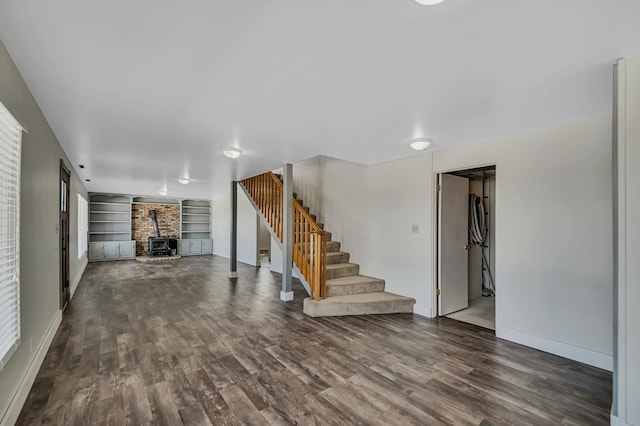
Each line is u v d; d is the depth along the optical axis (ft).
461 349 10.00
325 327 12.01
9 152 6.15
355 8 4.31
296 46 5.29
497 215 10.99
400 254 14.66
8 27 4.76
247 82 6.66
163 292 17.71
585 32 4.87
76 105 7.97
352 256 17.31
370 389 7.59
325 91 7.10
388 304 13.84
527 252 10.25
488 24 4.67
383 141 11.32
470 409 6.83
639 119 5.57
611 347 8.61
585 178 9.06
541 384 7.89
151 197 35.47
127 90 7.08
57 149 11.32
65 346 10.01
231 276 22.09
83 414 6.50
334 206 18.70
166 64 5.93
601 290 8.79
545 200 9.85
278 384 7.78
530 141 10.19
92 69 6.12
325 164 19.42
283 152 13.12
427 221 13.50
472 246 16.94
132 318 12.96
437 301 13.53
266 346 10.15
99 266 27.37
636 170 5.63
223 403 6.95
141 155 13.74
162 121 9.16
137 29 4.83
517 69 6.07
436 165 13.12
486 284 17.67
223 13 4.43
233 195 22.25
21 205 6.82
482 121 9.13
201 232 38.99
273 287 19.16
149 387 7.59
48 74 6.32
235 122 9.23
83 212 25.09
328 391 7.48
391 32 4.88
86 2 4.21
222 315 13.46
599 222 8.82
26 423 6.20
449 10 4.35
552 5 4.25
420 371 8.52
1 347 5.77
